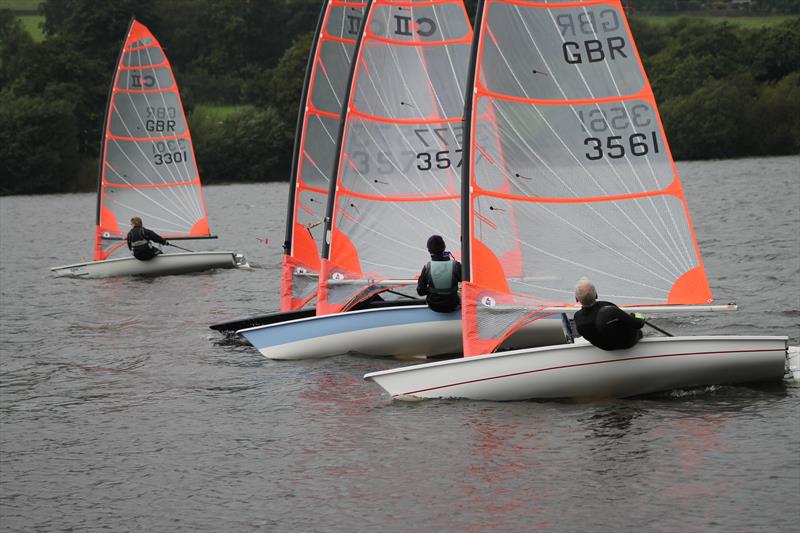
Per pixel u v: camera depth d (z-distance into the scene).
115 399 46.28
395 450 36.88
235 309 69.25
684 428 37.44
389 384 42.97
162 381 49.16
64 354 56.06
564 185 43.22
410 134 55.88
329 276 55.28
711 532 28.94
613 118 43.03
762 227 109.75
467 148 42.66
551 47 42.97
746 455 34.41
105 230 97.31
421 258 56.16
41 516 33.00
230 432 40.41
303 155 62.78
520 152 43.00
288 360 52.44
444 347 52.25
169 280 85.31
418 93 55.81
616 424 38.25
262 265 95.06
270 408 43.44
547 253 43.31
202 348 56.31
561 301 43.34
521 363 41.56
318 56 63.00
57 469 37.22
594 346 41.00
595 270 43.41
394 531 30.25
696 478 32.69
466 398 42.25
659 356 41.34
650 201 43.06
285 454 37.34
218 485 34.75
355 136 55.28
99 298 76.38
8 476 36.66
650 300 43.41
